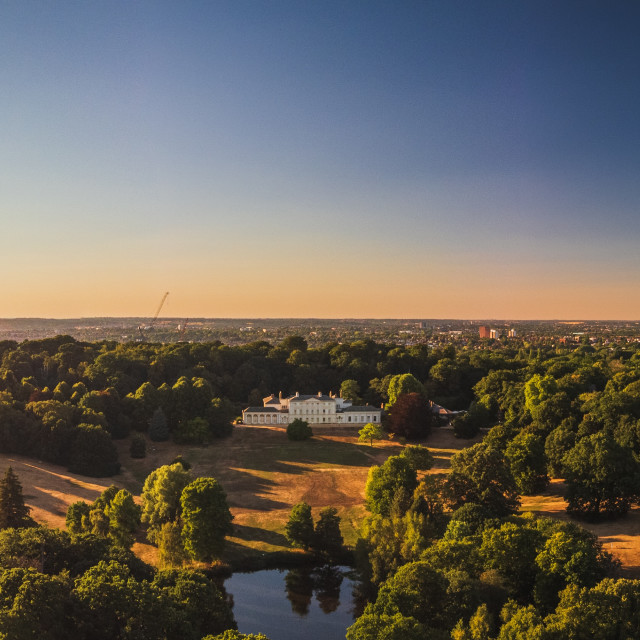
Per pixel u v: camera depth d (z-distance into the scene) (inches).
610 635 2495.1
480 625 2632.9
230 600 4119.1
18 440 6988.2
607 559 3319.4
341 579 4458.7
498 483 4478.3
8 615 2415.1
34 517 5103.3
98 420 7460.6
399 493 4574.3
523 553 3275.1
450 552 3398.1
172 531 4475.9
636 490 4461.1
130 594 2741.1
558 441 5615.2
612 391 7549.2
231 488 6353.3
